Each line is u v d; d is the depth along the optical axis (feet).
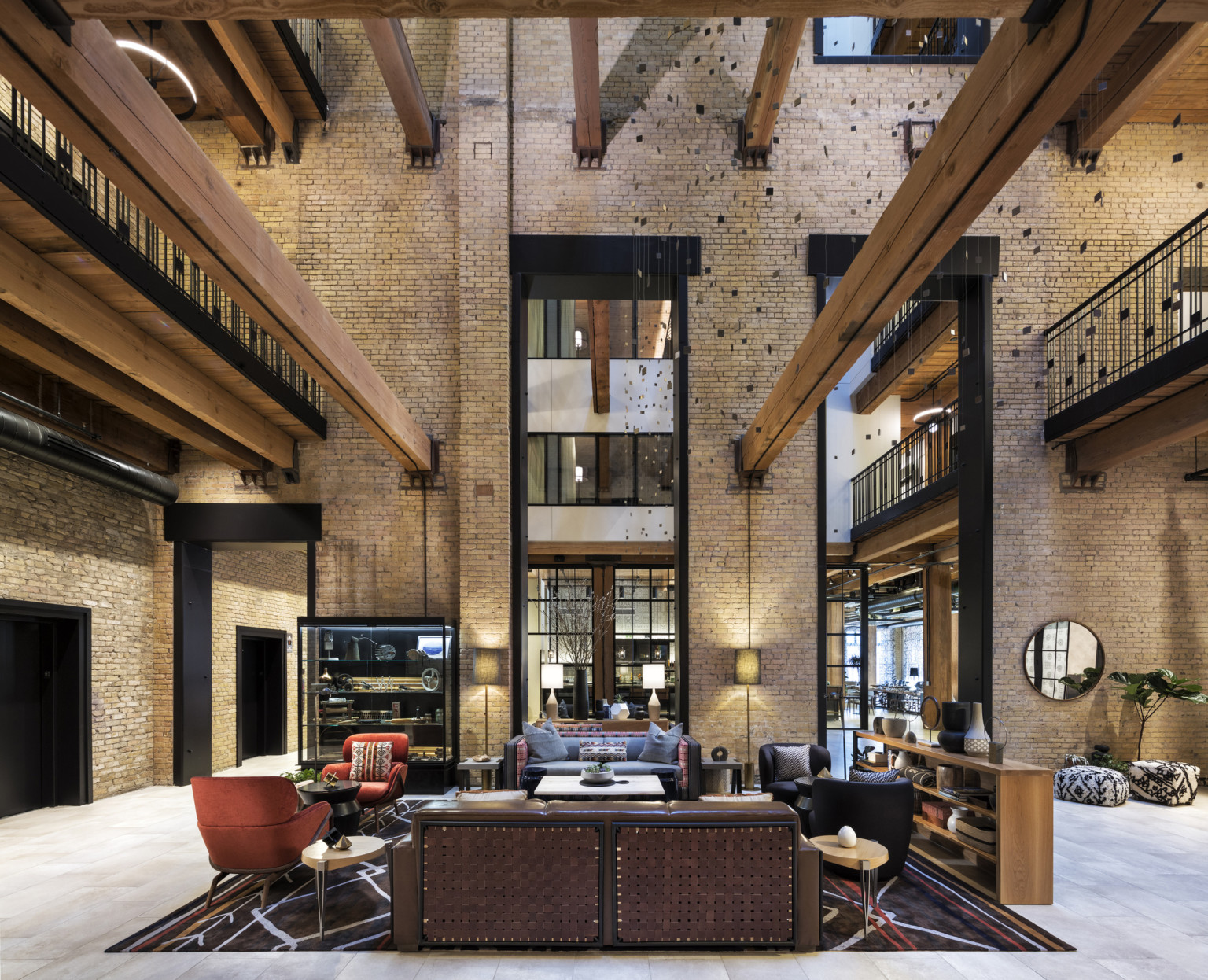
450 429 33.17
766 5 9.43
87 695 28.81
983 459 32.27
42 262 16.92
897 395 47.55
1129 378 26.55
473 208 33.14
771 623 32.48
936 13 9.64
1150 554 32.27
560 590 49.96
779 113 34.24
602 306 35.47
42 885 18.97
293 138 34.01
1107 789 27.45
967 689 32.63
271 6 9.34
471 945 14.84
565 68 34.30
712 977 13.76
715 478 32.99
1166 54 28.96
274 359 31.48
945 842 22.59
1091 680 31.58
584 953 14.78
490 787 28.02
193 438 28.12
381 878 19.39
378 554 32.76
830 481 47.42
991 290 33.30
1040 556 32.27
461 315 32.71
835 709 49.75
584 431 45.91
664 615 50.06
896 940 15.43
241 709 38.73
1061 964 14.35
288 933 15.81
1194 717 31.53
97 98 10.51
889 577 55.67
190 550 33.50
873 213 33.91
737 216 33.81
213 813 17.11
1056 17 9.51
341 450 33.17
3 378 23.73
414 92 30.71
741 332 33.37
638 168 33.91
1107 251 33.37
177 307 20.11
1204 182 33.65
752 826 14.76
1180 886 18.75
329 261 33.81
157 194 12.66
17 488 25.72
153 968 14.19
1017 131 11.22
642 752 29.86
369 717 31.14
